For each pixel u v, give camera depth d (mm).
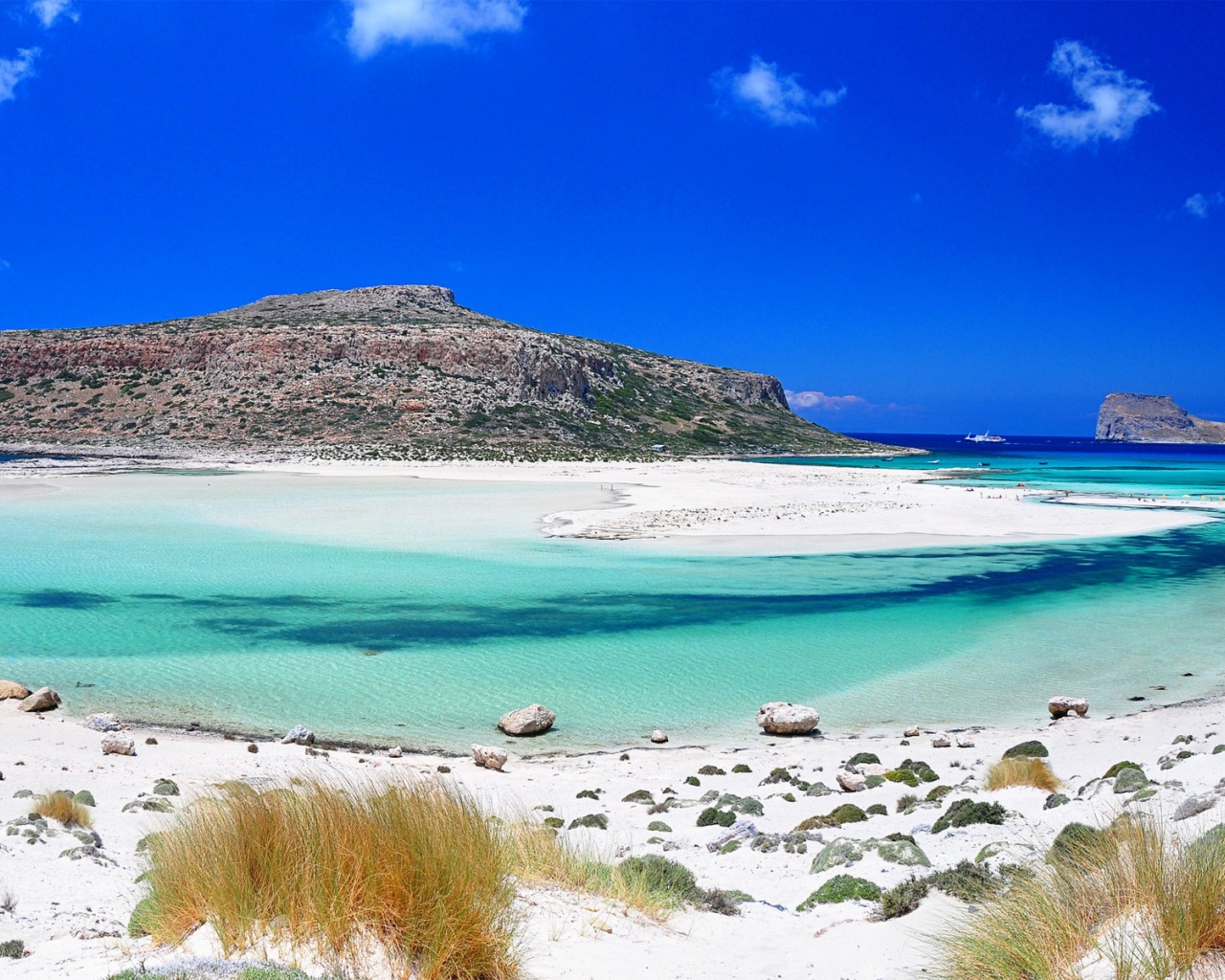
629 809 11758
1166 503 60844
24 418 112500
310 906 5250
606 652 22078
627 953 5875
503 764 14352
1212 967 4527
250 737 15836
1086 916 5285
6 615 24703
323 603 26781
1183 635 24141
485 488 65125
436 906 5238
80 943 5496
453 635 23484
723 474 84625
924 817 10375
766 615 26047
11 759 12734
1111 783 10961
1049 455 182625
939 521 47469
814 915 7199
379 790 6941
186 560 33469
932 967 5461
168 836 6129
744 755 15297
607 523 44500
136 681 19125
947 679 20203
